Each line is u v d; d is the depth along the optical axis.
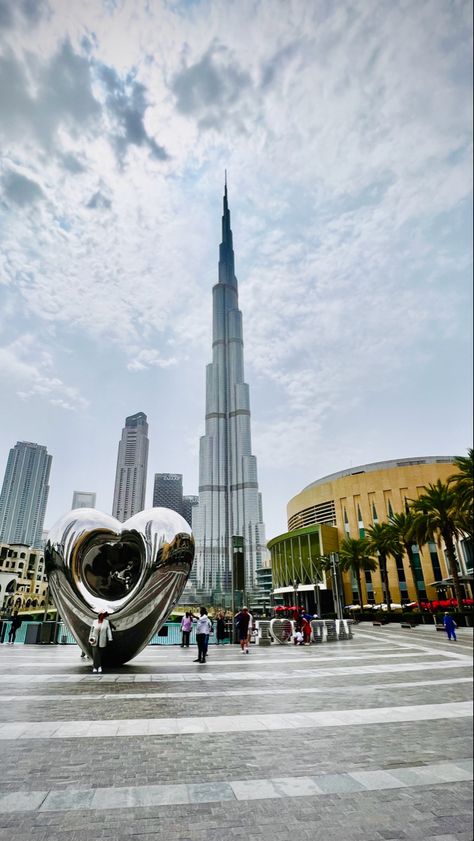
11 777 4.52
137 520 13.30
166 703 7.93
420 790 4.02
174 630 25.53
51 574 13.04
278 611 43.00
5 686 9.48
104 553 13.34
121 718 6.86
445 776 4.29
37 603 90.81
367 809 3.71
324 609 73.44
